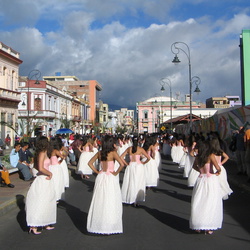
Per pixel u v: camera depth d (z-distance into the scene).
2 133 37.34
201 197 6.21
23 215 8.06
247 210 8.46
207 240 6.02
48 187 6.51
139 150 8.91
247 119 17.77
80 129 69.38
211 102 97.94
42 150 6.41
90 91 88.44
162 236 6.26
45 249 5.59
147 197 10.20
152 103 91.31
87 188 12.14
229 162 19.73
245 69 31.50
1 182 11.18
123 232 6.52
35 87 49.81
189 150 13.78
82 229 6.77
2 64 37.81
